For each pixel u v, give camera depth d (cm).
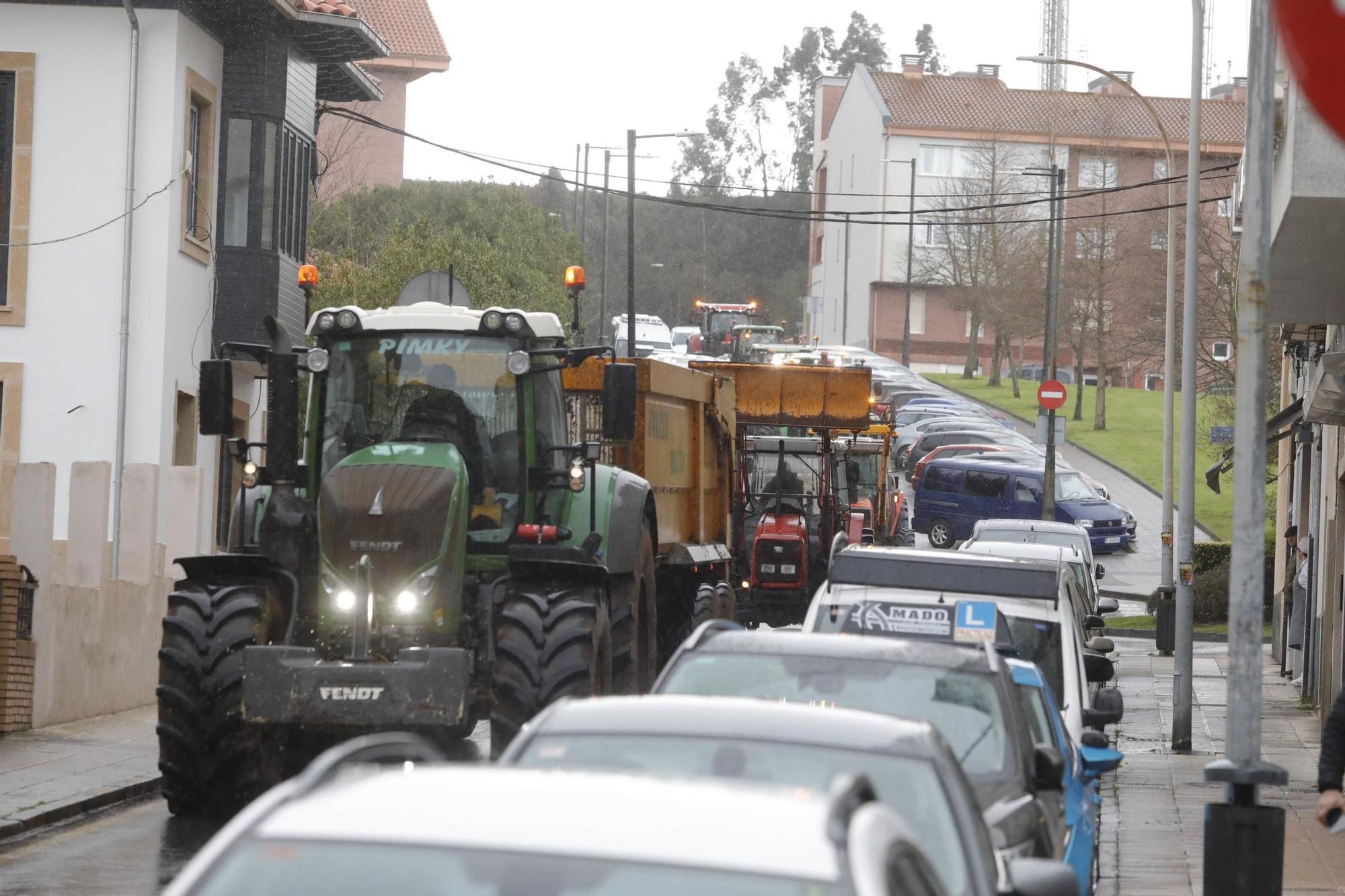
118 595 3981
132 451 5156
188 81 5306
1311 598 5088
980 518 10656
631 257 9162
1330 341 4253
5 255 5184
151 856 2361
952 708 1557
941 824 1114
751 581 5625
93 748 3331
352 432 2736
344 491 2542
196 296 5459
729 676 1576
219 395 2678
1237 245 6744
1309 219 2495
